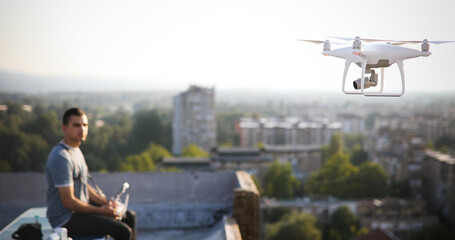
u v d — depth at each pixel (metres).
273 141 147.00
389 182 95.00
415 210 69.56
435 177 83.38
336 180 81.25
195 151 99.00
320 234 59.00
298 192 83.00
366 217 67.50
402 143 100.81
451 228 71.44
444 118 136.00
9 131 60.38
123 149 110.50
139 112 146.12
